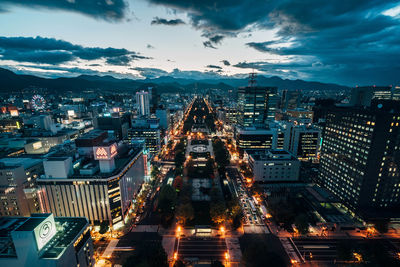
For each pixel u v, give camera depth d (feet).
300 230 391.24
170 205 457.27
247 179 626.64
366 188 433.07
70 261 268.82
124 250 372.79
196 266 317.01
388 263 311.88
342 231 418.10
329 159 545.03
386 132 404.98
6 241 282.15
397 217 411.54
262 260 305.73
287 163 608.19
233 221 425.69
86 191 405.18
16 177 422.00
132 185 505.25
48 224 268.82
